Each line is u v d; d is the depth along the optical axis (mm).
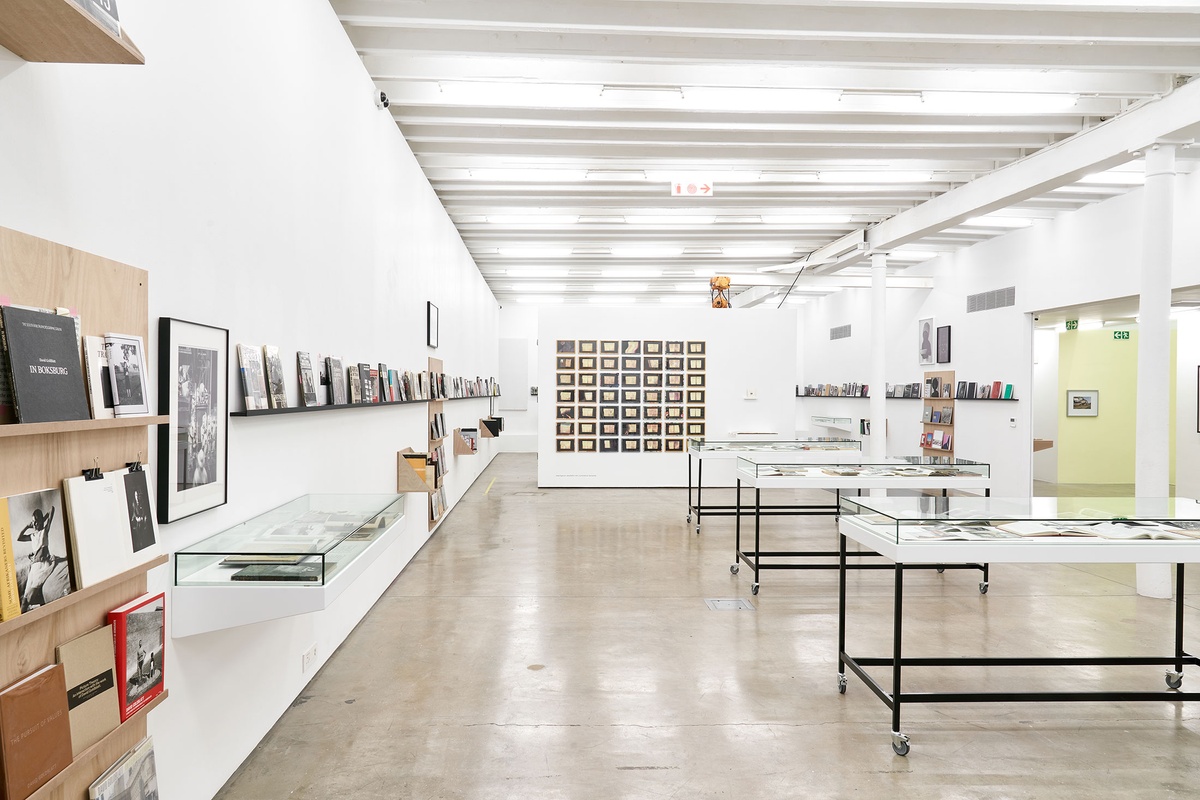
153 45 2250
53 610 1542
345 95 4430
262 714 3109
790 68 5609
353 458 4504
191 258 2498
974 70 5488
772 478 5598
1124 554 3148
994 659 3580
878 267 10156
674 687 3730
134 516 1935
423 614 4961
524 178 7945
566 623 4777
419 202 6930
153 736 2203
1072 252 8922
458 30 5066
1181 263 7109
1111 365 12586
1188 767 2977
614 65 5555
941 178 7957
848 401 15117
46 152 1763
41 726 1534
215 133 2688
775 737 3201
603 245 11727
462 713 3404
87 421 1673
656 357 11570
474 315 12383
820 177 7988
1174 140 5508
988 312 10539
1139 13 4820
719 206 9242
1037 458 13031
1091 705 3590
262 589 2344
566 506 9703
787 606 5191
